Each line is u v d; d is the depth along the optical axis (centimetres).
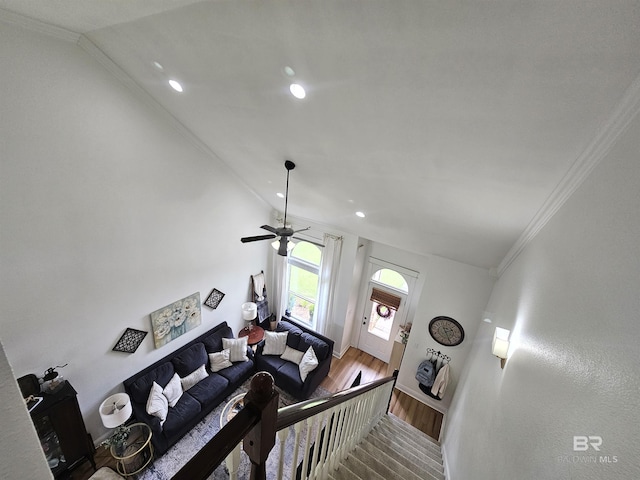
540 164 201
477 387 330
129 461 364
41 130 276
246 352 536
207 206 469
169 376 439
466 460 276
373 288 637
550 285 200
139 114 347
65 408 320
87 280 343
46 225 297
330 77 201
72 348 345
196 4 179
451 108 187
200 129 380
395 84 186
